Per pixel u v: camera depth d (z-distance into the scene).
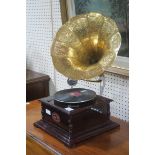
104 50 1.39
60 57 1.44
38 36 2.29
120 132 1.42
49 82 2.29
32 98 2.20
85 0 1.70
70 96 1.41
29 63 2.48
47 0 2.09
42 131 1.46
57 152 1.26
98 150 1.26
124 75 1.56
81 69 1.38
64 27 1.49
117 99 1.67
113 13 1.54
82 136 1.33
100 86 1.75
